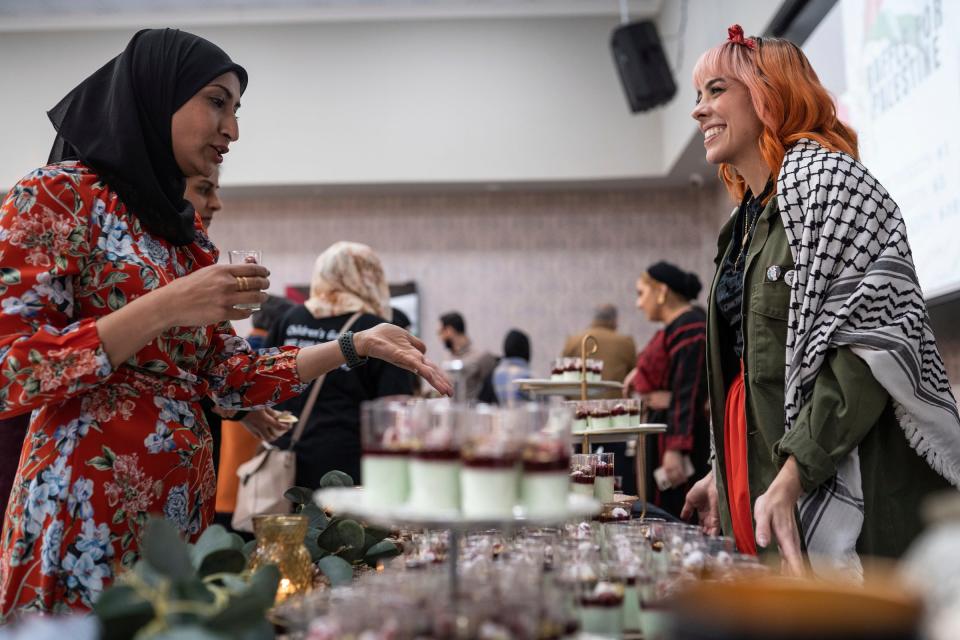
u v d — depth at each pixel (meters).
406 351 1.83
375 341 1.84
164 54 1.65
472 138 7.77
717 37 5.84
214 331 1.84
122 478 1.50
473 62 7.79
